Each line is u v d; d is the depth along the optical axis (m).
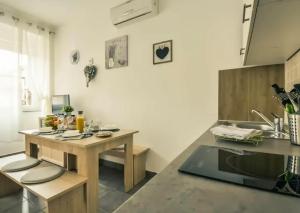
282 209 0.39
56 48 3.75
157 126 2.48
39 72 3.59
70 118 2.29
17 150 3.33
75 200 1.49
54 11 3.17
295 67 1.29
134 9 2.47
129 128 2.74
